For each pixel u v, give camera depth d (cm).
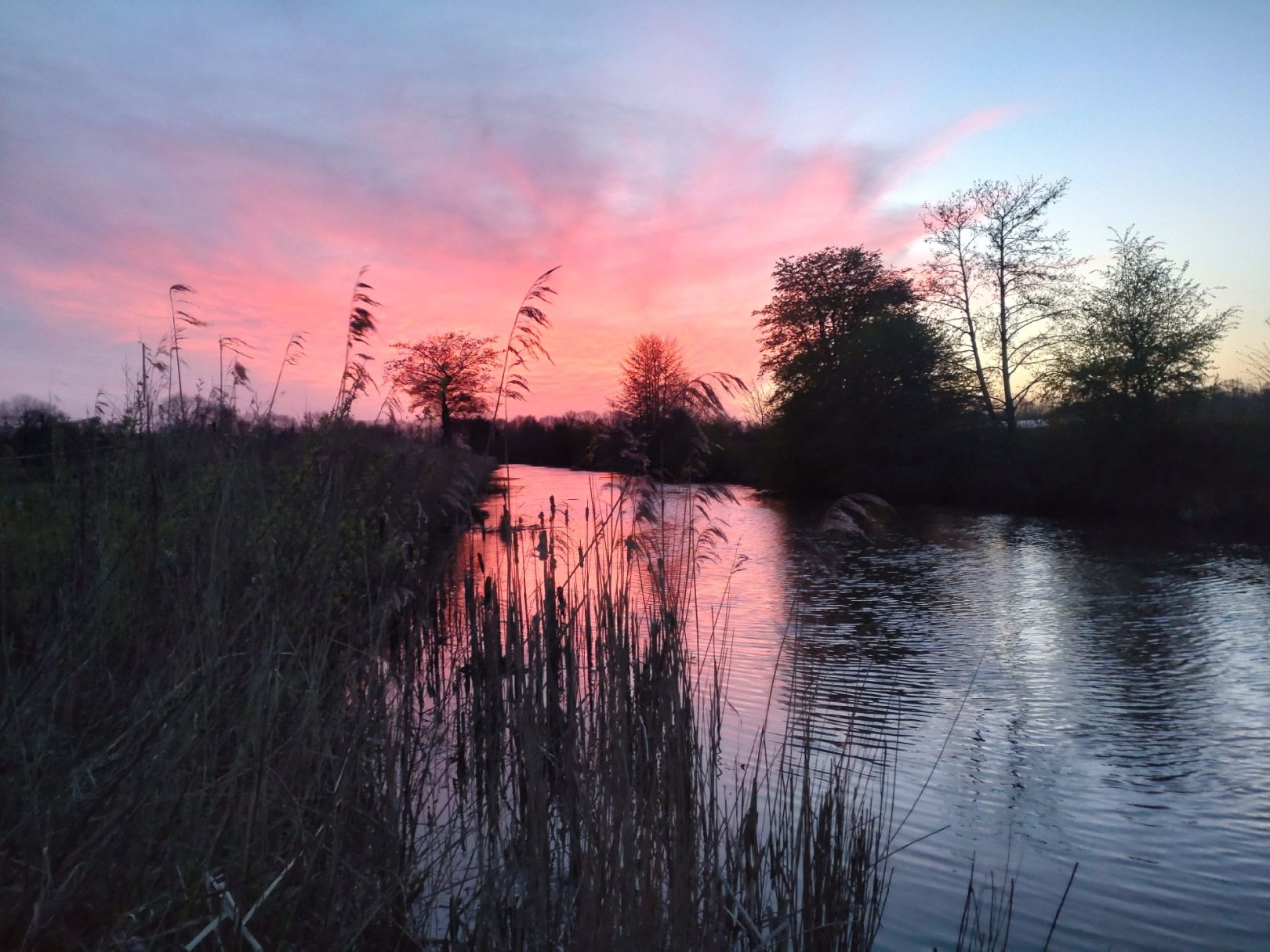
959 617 1608
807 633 1429
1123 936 575
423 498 583
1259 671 1226
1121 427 3275
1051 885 634
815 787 696
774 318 4553
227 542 439
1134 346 3262
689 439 541
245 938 322
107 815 303
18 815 303
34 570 477
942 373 3928
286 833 376
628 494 534
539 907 406
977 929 529
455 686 598
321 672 419
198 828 336
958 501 3838
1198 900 621
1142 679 1195
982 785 816
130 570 444
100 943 276
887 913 587
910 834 707
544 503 988
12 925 271
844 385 4106
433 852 459
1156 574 2091
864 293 4472
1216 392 3288
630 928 392
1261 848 698
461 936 439
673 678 480
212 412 593
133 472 535
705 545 548
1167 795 804
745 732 884
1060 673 1223
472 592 592
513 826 474
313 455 555
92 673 382
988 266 3731
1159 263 3256
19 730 307
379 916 386
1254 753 910
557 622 585
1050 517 3362
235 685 383
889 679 1186
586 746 478
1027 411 3841
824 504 3903
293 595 438
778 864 488
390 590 516
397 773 468
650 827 424
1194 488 3086
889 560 2336
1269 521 2811
